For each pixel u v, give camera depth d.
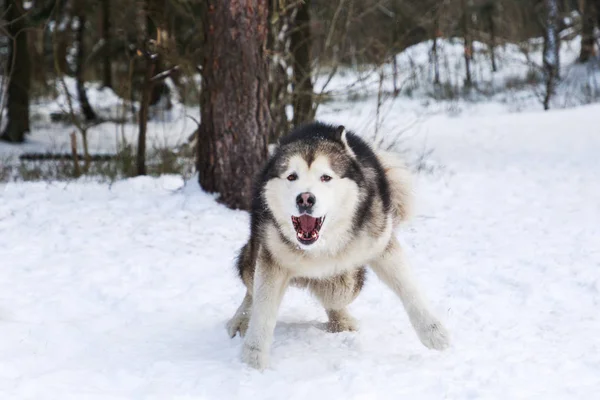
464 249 7.59
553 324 5.29
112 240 7.63
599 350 4.66
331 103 20.48
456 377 4.19
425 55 26.53
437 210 9.38
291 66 12.83
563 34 28.31
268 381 4.12
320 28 12.79
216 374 4.20
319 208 4.22
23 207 8.77
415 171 11.84
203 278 6.54
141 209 8.85
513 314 5.58
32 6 17.53
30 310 5.48
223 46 8.87
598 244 7.55
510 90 24.00
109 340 4.89
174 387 3.99
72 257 7.02
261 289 4.62
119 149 12.68
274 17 10.59
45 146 17.56
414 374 4.19
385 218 4.66
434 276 6.70
